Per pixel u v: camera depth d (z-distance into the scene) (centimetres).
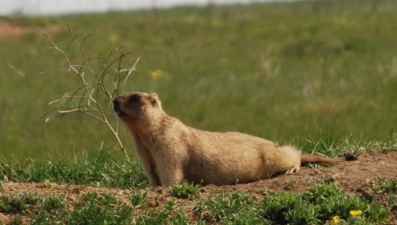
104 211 2177
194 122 5891
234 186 2503
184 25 11238
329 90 6788
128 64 8738
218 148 2761
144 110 2702
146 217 2186
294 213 2195
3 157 3222
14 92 7325
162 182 2708
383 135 4053
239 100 6712
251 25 11194
